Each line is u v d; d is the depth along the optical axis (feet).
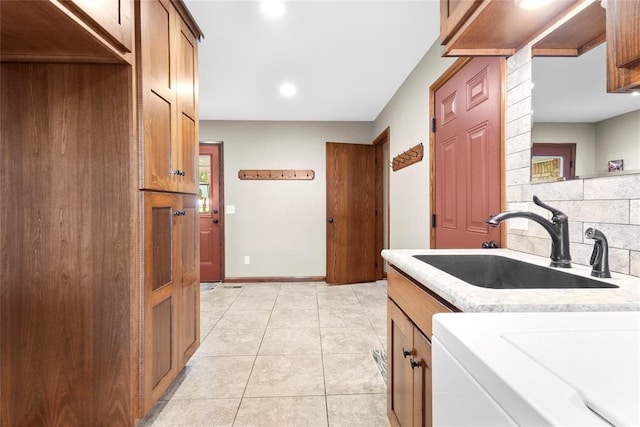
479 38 4.39
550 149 4.08
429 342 3.13
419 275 3.22
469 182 6.04
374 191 14.61
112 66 4.30
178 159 5.70
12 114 4.22
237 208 14.39
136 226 4.41
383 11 6.38
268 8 6.31
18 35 3.63
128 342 4.34
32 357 4.28
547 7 3.74
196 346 6.64
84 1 3.42
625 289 2.60
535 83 4.30
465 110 6.16
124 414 4.33
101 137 4.29
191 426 4.92
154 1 4.84
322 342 7.93
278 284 13.98
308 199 14.58
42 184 4.26
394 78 9.75
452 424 1.75
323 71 9.25
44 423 4.30
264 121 14.43
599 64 3.44
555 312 2.16
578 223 3.68
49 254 4.27
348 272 14.06
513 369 1.37
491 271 4.40
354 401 5.55
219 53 8.15
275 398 5.64
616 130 3.25
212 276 14.35
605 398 1.21
